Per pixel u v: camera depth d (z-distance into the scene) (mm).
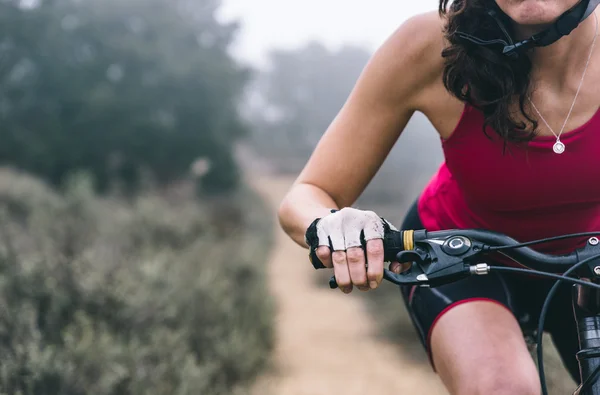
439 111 1797
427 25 1786
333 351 9352
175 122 34719
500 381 1529
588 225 1851
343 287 1447
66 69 31281
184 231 13008
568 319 2000
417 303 1852
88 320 5445
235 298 9734
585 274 1500
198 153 35062
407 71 1800
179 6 38219
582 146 1674
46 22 31234
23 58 31141
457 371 1614
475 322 1695
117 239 10383
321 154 1912
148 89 33156
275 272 17953
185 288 7875
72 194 12250
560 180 1712
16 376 4098
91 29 32312
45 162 29781
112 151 31391
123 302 6062
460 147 1768
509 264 1879
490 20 1603
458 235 1497
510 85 1601
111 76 32969
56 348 4723
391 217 31594
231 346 7211
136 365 5207
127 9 34250
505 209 1819
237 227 27406
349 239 1441
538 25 1562
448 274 1443
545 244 1908
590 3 1475
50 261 6254
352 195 1936
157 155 32531
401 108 1850
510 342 1637
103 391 4578
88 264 6656
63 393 4277
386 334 10422
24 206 14664
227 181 36812
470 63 1613
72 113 31375
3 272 5949
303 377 7949
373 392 7438
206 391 6184
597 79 1657
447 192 2027
